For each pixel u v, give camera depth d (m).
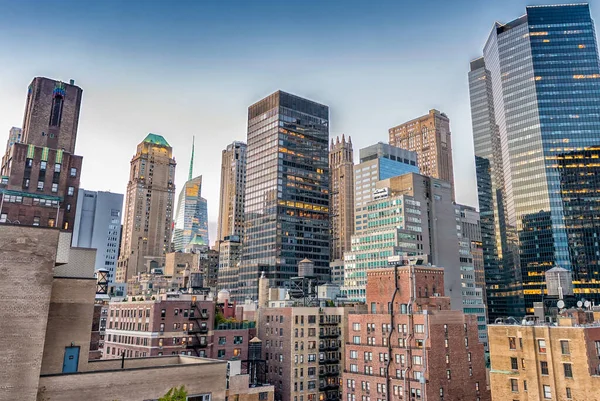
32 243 40.75
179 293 148.75
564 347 85.25
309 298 174.88
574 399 82.44
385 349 121.69
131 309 145.50
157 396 46.91
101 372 44.03
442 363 112.81
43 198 148.38
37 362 39.28
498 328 96.69
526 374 89.81
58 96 174.25
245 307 187.38
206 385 50.34
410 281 123.38
